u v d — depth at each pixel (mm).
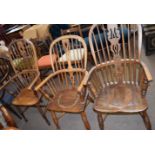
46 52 3297
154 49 2801
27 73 2168
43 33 3084
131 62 1590
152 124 1729
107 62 1654
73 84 1853
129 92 1517
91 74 1563
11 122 1371
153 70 2484
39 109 1961
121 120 1890
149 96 2078
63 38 1771
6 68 2314
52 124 2113
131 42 2430
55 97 1758
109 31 1585
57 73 1860
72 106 1579
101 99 1514
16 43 2258
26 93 2010
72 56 2195
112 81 1702
